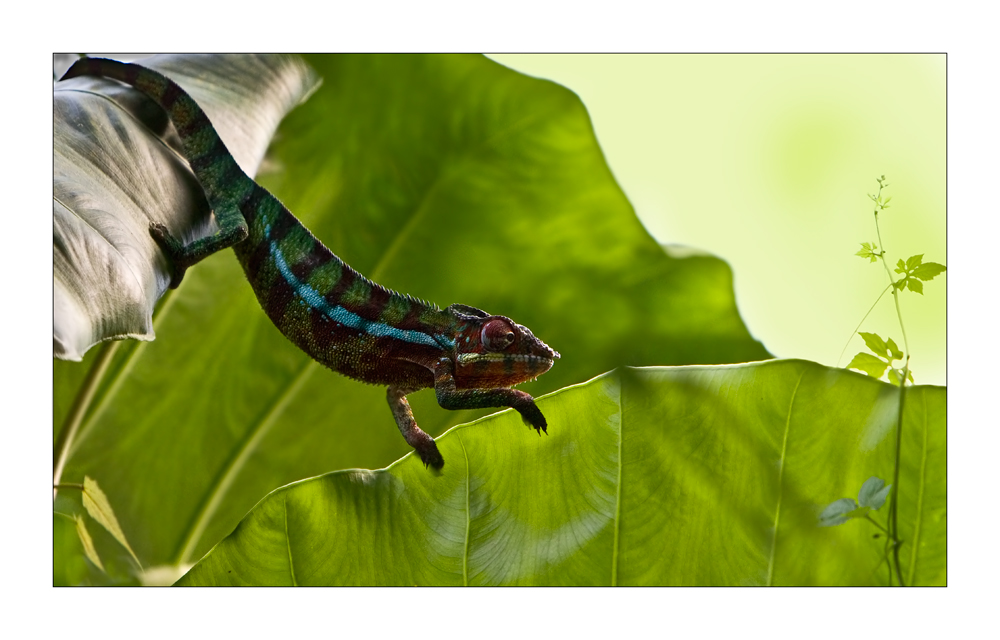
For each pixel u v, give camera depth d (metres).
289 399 1.88
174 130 1.72
